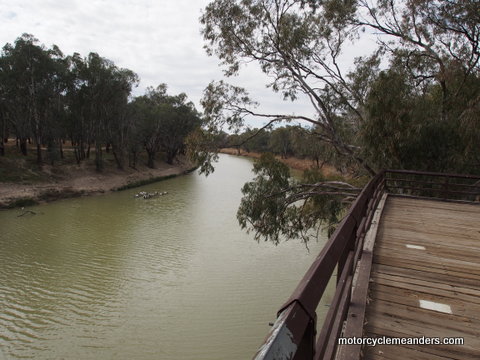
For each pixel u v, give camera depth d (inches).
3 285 636.7
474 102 457.4
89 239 896.9
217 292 626.5
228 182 2021.4
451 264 173.9
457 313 124.4
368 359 97.3
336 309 75.8
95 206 1275.8
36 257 770.2
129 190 1673.2
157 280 673.6
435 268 168.4
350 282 106.3
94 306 576.1
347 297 102.2
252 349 468.4
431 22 553.3
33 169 1542.8
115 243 874.1
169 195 1557.6
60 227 992.9
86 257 776.9
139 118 2112.5
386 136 480.7
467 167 518.0
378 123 478.6
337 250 68.5
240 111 588.1
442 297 137.4
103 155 2201.0
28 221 1039.0
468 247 201.3
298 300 42.5
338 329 81.0
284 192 590.9
